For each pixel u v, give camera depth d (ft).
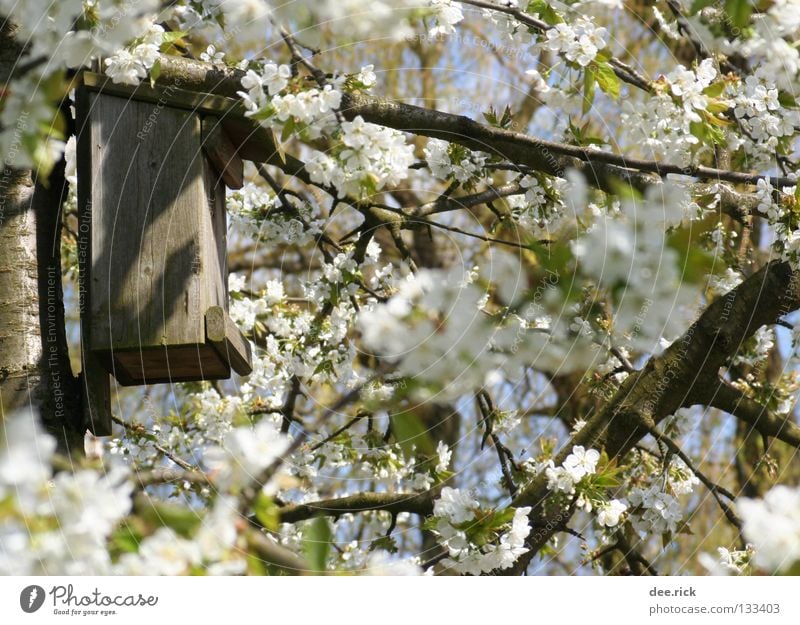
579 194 6.92
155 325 11.59
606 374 15.34
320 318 15.85
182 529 8.00
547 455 15.43
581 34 12.61
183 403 18.94
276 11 10.54
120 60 11.60
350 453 15.79
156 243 11.84
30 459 8.25
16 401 11.09
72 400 11.76
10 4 11.03
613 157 13.03
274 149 13.15
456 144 14.85
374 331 7.54
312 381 16.12
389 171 11.50
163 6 12.49
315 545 7.28
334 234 25.50
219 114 12.44
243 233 16.53
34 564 8.05
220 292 12.66
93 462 8.61
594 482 12.53
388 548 15.79
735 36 12.73
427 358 7.55
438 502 11.51
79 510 8.14
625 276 6.57
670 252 6.51
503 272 7.36
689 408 16.92
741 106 13.94
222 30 12.49
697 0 11.31
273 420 16.93
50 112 10.98
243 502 8.11
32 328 11.56
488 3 12.60
